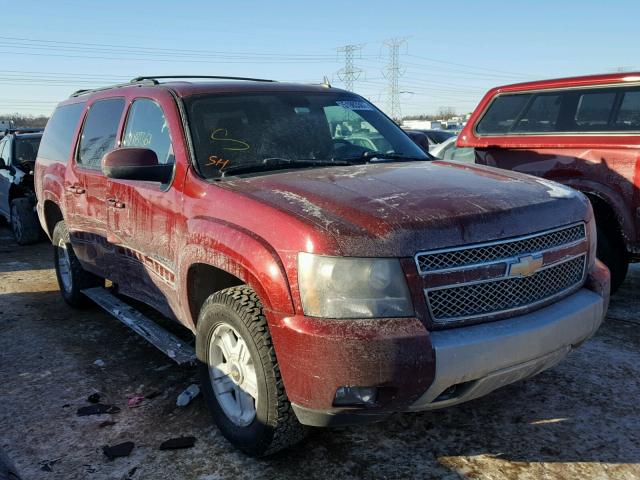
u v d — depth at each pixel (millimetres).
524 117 6012
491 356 2639
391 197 2908
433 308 2629
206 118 3824
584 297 3107
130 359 4590
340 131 4203
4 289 6805
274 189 3123
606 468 2994
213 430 3490
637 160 4957
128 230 4203
